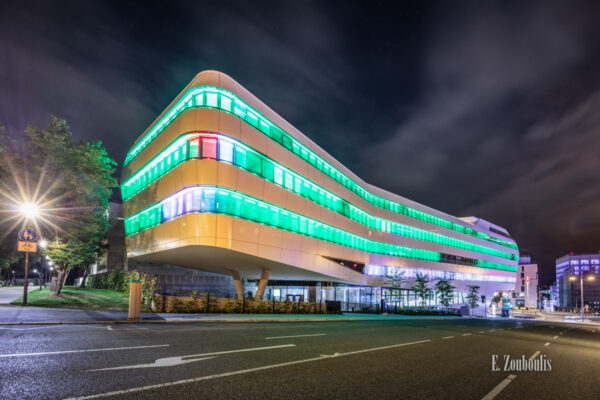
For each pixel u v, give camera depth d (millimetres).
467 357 11109
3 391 5684
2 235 24766
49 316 16016
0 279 67000
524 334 22875
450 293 71750
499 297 93688
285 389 6352
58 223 26359
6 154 23750
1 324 13203
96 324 14812
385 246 56125
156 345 10125
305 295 49875
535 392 7141
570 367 10539
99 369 7203
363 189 51656
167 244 28688
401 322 28141
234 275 37219
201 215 25031
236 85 28266
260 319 20844
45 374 6723
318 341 12695
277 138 31922
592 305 170375
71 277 62875
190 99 27281
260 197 28906
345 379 7277
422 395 6438
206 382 6562
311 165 36938
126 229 39781
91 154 27047
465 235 79562
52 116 25734
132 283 16859
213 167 25328
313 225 37312
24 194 24500
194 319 18203
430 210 68750
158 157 31312
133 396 5656
